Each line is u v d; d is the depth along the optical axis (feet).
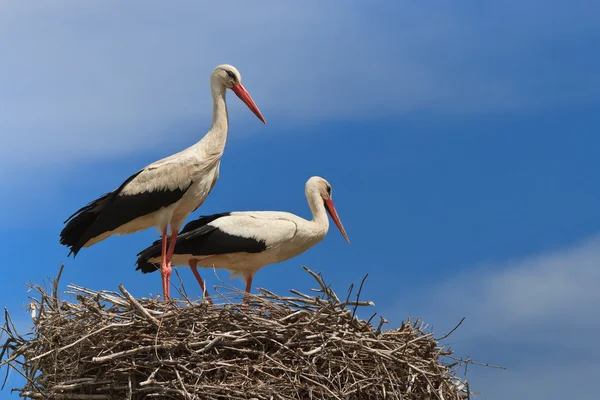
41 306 45.32
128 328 43.57
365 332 45.50
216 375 43.62
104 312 44.11
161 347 43.06
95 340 43.88
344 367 44.37
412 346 46.06
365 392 44.68
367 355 45.24
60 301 45.57
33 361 44.83
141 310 43.16
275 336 44.55
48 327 44.62
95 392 43.96
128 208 55.62
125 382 43.50
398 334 46.55
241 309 44.70
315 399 43.80
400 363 45.03
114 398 43.55
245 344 44.75
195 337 43.73
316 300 44.75
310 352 43.91
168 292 54.60
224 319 44.47
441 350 47.29
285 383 43.88
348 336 44.96
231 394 43.21
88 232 55.98
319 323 44.88
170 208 56.03
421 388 45.44
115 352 43.70
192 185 56.39
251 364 44.14
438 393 45.32
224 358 44.29
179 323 44.21
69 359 44.39
